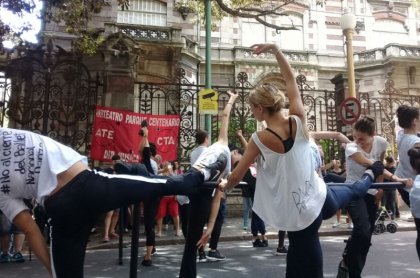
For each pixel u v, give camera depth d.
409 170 4.35
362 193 3.30
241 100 11.95
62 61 10.84
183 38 20.66
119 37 11.47
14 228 6.82
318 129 18.41
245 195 9.66
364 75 24.67
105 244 8.23
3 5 9.52
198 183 2.84
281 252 7.13
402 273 5.46
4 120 10.73
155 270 5.98
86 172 2.49
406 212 14.02
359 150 4.29
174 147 11.09
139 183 2.53
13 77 10.48
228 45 23.17
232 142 12.11
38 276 5.83
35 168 2.41
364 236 4.00
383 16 26.56
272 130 2.77
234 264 6.24
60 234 2.43
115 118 10.59
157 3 22.42
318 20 25.20
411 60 23.69
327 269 5.76
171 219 10.62
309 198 2.72
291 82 3.02
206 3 10.63
